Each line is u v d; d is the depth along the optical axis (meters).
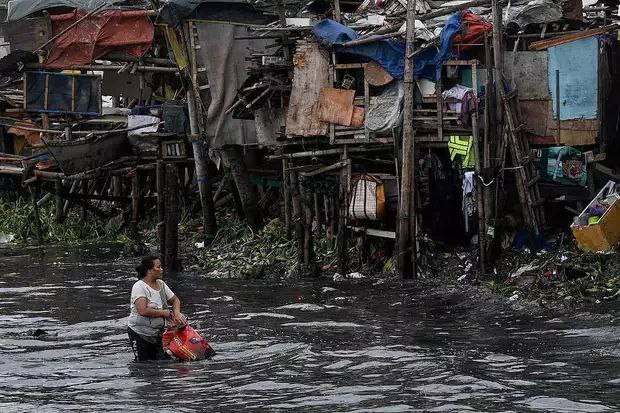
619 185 40.09
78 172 56.38
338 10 47.44
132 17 54.06
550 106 41.34
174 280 44.66
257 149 54.38
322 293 39.19
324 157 44.72
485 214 39.75
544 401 21.45
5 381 25.38
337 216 46.88
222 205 59.59
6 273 48.84
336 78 43.69
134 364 27.00
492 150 40.00
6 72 56.69
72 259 53.78
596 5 47.59
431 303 35.75
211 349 27.69
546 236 40.94
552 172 40.72
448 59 41.69
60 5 54.94
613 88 41.41
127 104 69.44
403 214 40.50
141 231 62.06
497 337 29.05
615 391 22.16
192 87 53.03
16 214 65.06
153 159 57.50
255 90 47.44
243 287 42.00
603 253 36.53
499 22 39.97
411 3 40.56
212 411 21.67
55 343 30.89
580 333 28.84
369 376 24.61
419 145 41.91
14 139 68.19
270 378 24.72
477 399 21.89
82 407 22.41
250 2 49.72
